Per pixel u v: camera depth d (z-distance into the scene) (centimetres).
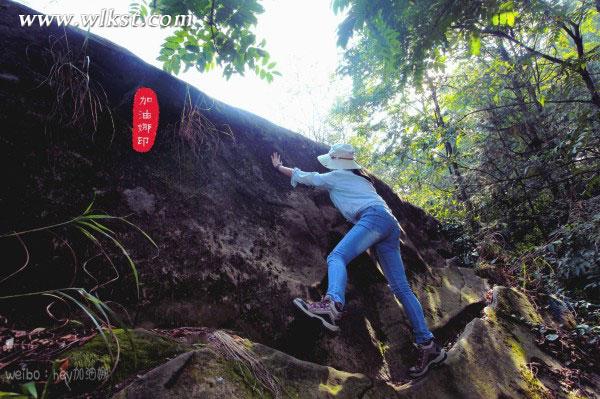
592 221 417
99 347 128
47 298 146
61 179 167
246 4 198
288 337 208
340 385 178
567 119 499
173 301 178
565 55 536
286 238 253
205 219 213
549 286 432
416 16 262
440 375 224
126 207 184
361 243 219
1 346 122
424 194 844
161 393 121
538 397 237
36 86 170
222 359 149
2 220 146
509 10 279
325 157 257
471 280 398
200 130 236
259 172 268
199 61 214
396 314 276
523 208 602
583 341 311
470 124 653
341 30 266
